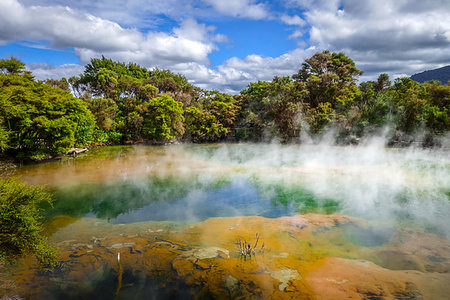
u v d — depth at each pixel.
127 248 6.61
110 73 42.75
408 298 4.48
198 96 49.66
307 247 6.69
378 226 8.22
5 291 4.80
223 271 5.46
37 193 6.10
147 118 36.66
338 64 44.28
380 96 35.81
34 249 5.75
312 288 4.82
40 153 19.77
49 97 20.38
